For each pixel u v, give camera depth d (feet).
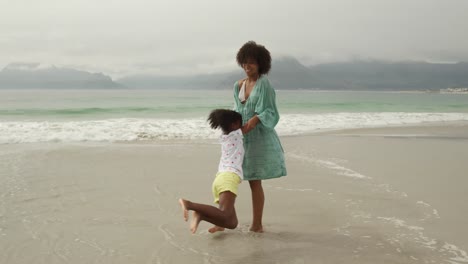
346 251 10.58
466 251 10.60
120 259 9.98
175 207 14.70
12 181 18.04
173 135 36.06
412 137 36.29
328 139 34.30
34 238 11.35
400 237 11.63
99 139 33.27
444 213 13.93
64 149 27.12
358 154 26.53
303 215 13.79
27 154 24.80
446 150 28.48
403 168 21.88
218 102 129.90
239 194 16.55
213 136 35.96
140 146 29.60
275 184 18.16
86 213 13.78
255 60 11.23
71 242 11.10
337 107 99.04
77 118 57.98
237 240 11.37
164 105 104.78
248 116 11.68
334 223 12.92
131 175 19.81
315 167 22.06
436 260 10.02
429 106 106.83
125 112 72.59
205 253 10.40
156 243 11.09
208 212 9.87
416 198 15.87
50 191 16.57
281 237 11.64
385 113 68.74
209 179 19.27
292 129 43.06
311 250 10.66
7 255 10.12
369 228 12.43
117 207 14.56
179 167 21.97
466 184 18.22
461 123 52.54
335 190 17.11
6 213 13.60
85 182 18.24
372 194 16.48
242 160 11.32
